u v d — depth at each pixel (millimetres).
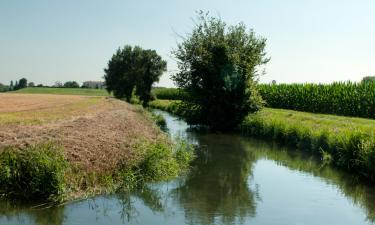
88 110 39094
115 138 19750
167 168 17094
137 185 15148
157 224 11391
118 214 12125
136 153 16969
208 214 12477
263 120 33094
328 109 46406
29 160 13227
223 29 37562
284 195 14961
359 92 42219
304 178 17844
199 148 26344
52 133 19078
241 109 36125
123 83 90250
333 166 20516
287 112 43000
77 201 12930
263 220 12055
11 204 12344
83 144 16828
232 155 23672
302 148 25781
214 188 15742
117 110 41125
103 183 14227
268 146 27406
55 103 52906
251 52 36812
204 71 36781
